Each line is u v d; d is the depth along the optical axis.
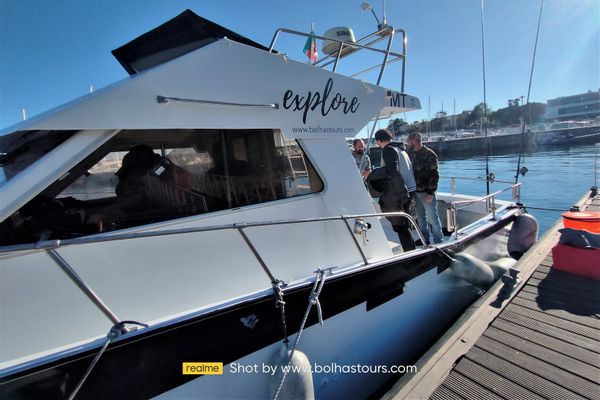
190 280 1.94
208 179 2.08
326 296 2.22
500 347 2.61
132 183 1.84
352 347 2.40
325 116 2.53
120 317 1.73
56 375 1.38
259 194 2.26
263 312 1.92
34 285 1.55
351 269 2.40
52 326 1.57
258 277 2.17
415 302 2.90
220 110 2.03
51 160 1.62
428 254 3.01
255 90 2.15
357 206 2.69
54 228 1.63
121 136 1.80
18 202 1.54
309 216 2.44
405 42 3.39
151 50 2.69
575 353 2.51
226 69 2.03
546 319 2.95
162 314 1.84
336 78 2.57
